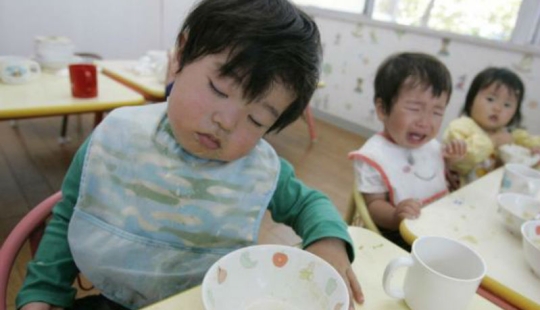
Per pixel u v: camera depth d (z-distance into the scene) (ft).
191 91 1.74
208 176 2.20
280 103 1.77
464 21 8.89
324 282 1.68
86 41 10.85
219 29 1.68
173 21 11.96
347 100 11.59
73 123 9.41
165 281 2.17
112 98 4.51
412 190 3.78
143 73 6.09
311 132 10.36
